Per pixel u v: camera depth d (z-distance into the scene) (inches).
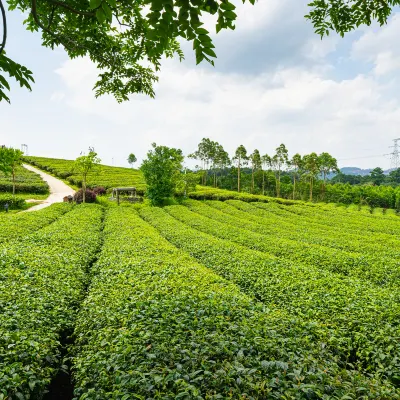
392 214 2295.8
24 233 668.7
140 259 481.1
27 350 199.2
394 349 237.1
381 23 195.0
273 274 448.5
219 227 968.9
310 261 600.7
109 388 169.6
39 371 187.3
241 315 269.1
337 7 195.3
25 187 1785.2
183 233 805.2
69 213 1077.1
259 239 789.9
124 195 1753.2
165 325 227.5
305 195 3257.9
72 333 274.8
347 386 165.2
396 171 4188.0
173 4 84.6
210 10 89.0
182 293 314.2
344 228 1230.3
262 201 1956.2
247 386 158.6
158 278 381.1
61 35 187.2
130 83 227.3
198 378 157.9
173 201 1617.9
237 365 173.2
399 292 402.0
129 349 189.9
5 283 326.3
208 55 95.5
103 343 210.5
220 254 578.6
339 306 329.7
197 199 1863.9
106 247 584.1
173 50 208.8
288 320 276.5
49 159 3412.9
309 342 238.5
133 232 746.8
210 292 329.7
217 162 3629.4
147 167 1513.3
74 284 372.5
